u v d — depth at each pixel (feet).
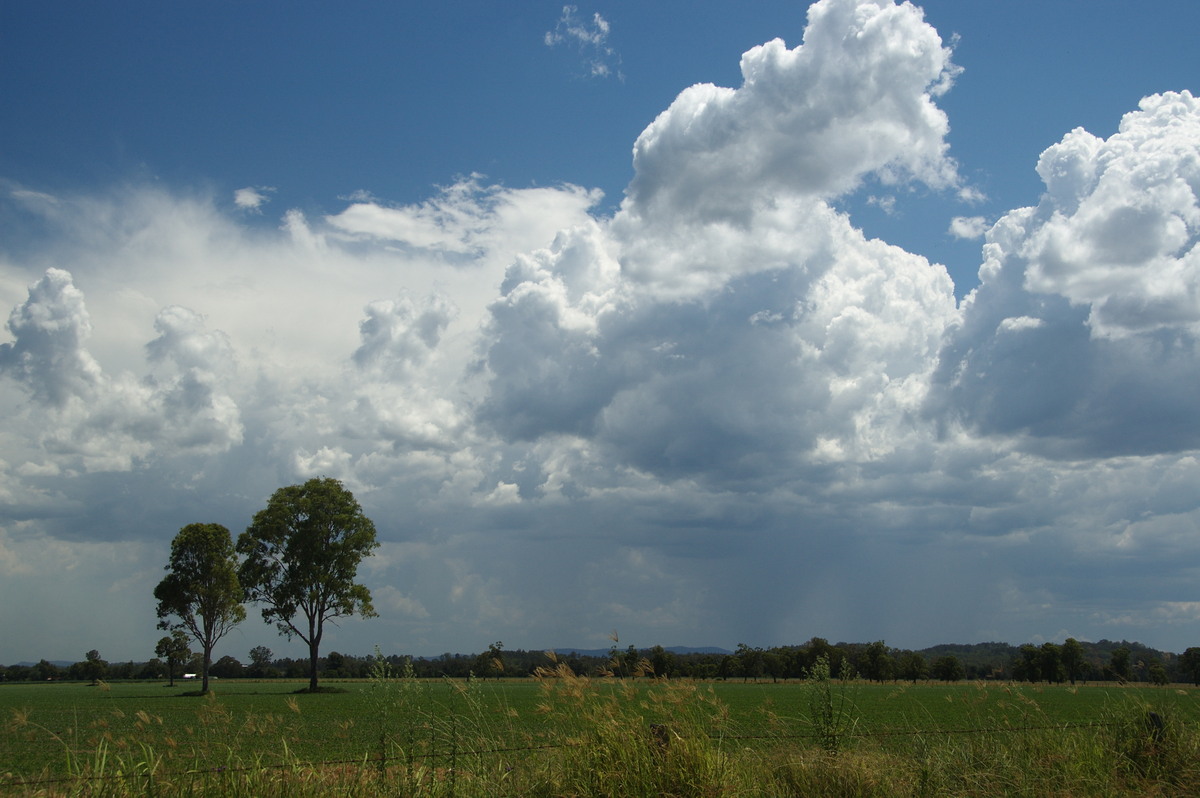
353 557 213.46
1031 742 36.29
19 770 42.70
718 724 31.83
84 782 25.05
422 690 30.53
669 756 27.32
